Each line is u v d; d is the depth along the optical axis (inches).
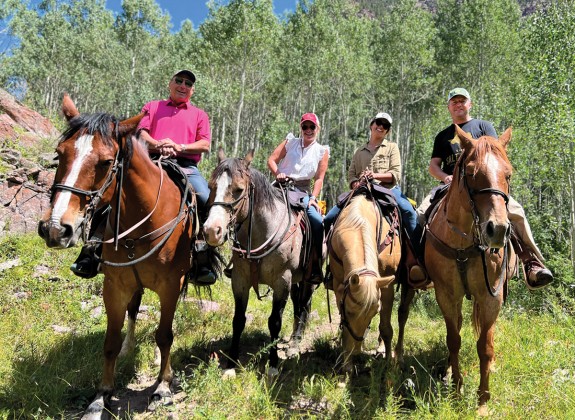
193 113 182.7
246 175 154.7
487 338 135.6
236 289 169.9
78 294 237.0
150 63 1560.0
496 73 1155.3
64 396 141.7
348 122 1683.1
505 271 143.4
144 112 122.0
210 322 222.5
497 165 116.6
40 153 409.1
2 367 151.6
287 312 259.8
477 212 118.9
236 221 159.6
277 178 197.9
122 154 119.7
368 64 1350.9
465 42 1237.1
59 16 1616.6
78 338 183.8
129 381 157.6
